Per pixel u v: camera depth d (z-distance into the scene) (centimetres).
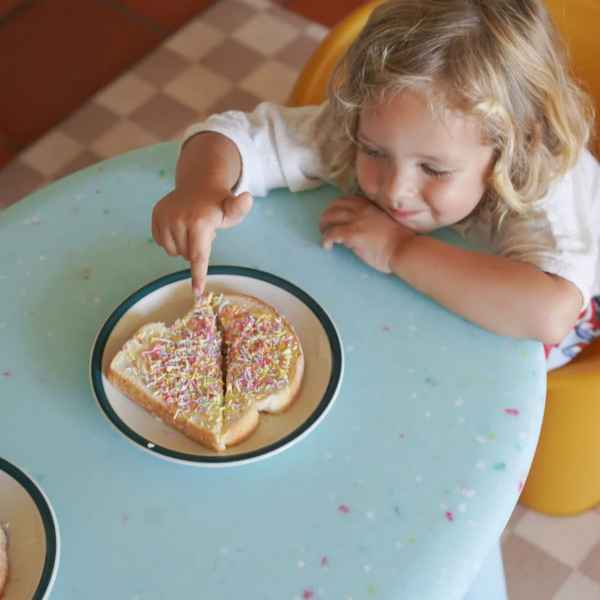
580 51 125
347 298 104
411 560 89
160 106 208
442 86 99
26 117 206
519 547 146
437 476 93
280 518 91
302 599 87
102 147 200
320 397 96
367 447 94
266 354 98
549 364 126
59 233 109
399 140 101
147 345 98
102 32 223
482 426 95
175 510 91
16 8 229
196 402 95
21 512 90
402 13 103
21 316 103
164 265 107
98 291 105
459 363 99
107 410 95
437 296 103
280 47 219
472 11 102
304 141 112
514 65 101
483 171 105
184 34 222
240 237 109
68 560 89
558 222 107
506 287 102
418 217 107
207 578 88
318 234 109
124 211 111
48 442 95
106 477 93
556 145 109
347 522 90
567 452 131
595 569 145
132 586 88
